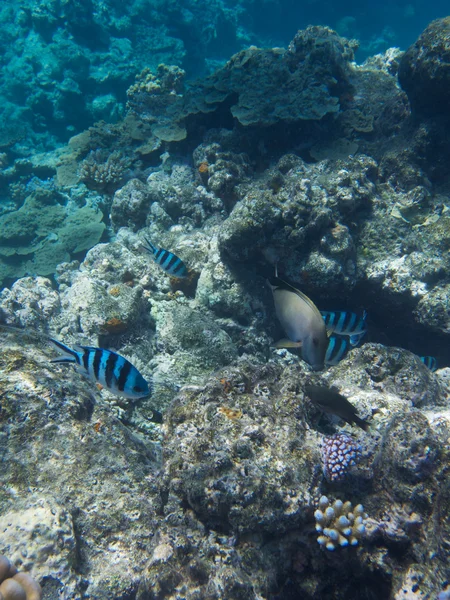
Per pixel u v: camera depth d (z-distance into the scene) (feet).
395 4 22.02
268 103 5.24
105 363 1.97
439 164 4.99
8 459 2.20
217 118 5.87
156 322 4.00
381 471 2.01
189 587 1.77
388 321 4.36
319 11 20.54
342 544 1.86
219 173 4.79
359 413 2.39
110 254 4.67
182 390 2.53
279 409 2.23
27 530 1.90
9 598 1.59
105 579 2.03
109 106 10.60
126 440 2.52
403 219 4.29
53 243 6.39
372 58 7.98
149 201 5.70
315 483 1.98
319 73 5.61
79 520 2.15
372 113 5.90
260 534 1.90
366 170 4.67
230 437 2.02
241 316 4.08
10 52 10.83
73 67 10.45
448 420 2.10
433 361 3.75
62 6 10.69
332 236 3.79
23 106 10.29
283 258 3.91
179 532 1.95
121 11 12.48
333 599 1.95
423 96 4.85
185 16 13.94
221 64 15.93
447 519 1.70
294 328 1.69
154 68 11.69
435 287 3.92
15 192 7.95
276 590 1.90
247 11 18.58
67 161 7.64
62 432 2.35
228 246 3.85
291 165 4.73
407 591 1.78
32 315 3.82
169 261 3.52
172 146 6.18
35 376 2.44
